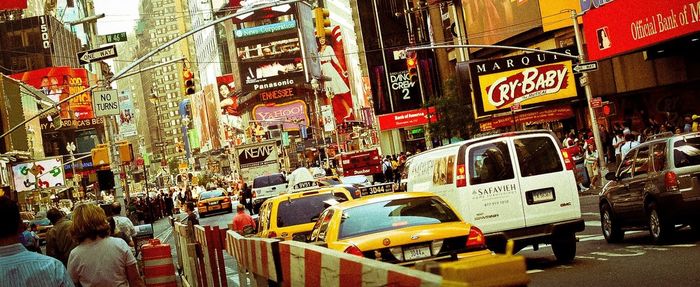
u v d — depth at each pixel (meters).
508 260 3.20
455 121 65.81
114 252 8.54
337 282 4.73
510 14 58.00
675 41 35.22
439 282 3.29
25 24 111.12
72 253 8.54
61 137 109.62
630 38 36.41
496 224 14.80
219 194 63.88
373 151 55.06
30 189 58.28
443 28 77.94
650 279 11.91
